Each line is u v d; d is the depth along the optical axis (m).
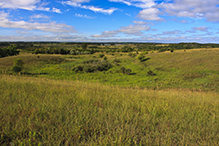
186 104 5.09
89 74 29.62
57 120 2.99
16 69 27.39
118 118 3.36
